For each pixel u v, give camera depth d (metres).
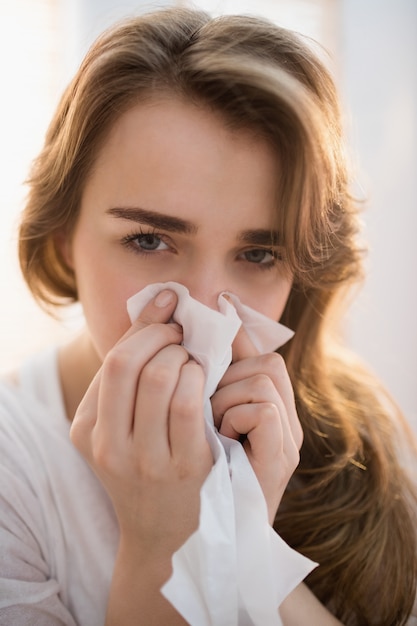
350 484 0.63
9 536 0.54
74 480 0.58
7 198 1.32
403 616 0.60
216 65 0.49
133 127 0.50
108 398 0.48
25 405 0.59
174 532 0.49
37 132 1.34
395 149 1.49
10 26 1.31
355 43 1.45
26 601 0.53
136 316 0.51
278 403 0.51
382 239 1.48
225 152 0.49
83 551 0.57
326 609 0.56
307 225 0.52
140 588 0.50
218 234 0.50
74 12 1.31
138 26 0.53
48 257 0.62
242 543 0.47
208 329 0.49
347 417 0.64
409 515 0.63
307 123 0.50
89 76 0.52
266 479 0.50
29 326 1.34
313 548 0.60
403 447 0.69
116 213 0.51
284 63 0.53
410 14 1.49
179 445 0.48
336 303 0.64
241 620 0.48
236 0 1.32
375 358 1.48
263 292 0.54
